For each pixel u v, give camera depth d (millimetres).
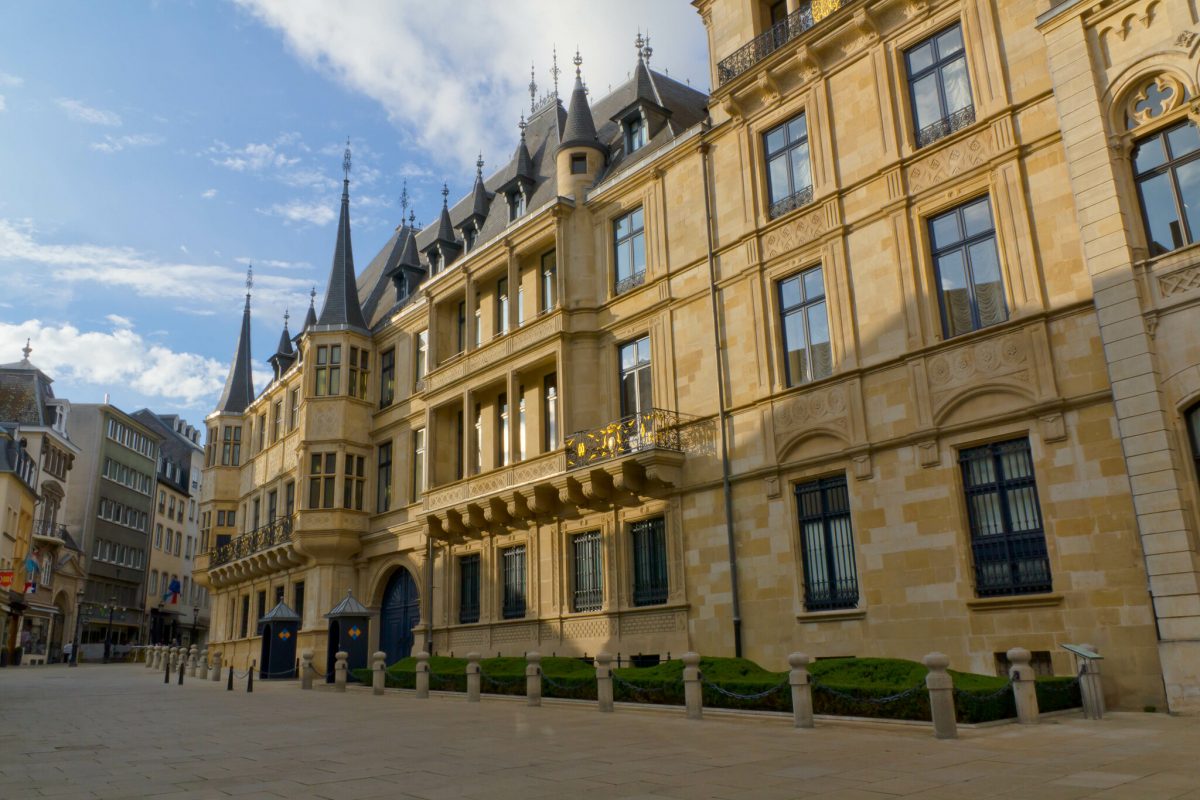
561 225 24828
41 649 58594
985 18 16719
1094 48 14820
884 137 18078
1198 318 13023
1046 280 15211
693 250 21844
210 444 47688
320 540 31938
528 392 25938
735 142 21328
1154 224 13914
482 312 28641
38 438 58938
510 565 25797
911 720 11867
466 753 10383
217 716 15898
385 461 33031
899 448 16766
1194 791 7082
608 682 15430
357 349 34312
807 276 19422
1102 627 13586
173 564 81250
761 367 19609
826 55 19500
